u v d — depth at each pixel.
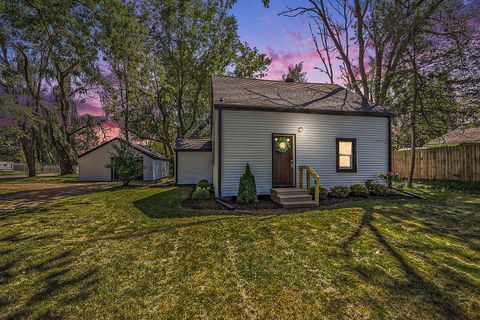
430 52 10.40
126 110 21.84
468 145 10.19
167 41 18.88
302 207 6.66
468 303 2.32
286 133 8.30
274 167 8.20
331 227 4.68
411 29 10.41
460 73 9.95
